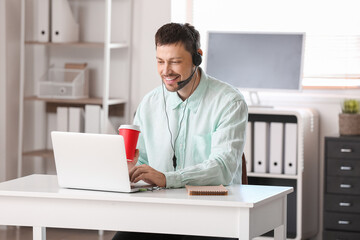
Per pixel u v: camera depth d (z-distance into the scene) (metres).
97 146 2.59
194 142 3.04
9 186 2.77
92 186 2.66
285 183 5.26
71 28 5.40
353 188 4.73
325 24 5.43
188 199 2.48
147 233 3.00
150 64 5.49
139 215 2.56
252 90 5.14
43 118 5.75
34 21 5.63
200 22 5.72
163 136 3.11
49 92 5.42
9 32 5.45
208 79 3.09
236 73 5.18
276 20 5.54
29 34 5.59
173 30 2.86
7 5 5.40
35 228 2.71
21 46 5.32
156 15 5.45
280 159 4.90
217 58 5.23
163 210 2.54
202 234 2.52
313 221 5.28
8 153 5.53
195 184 2.76
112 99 5.45
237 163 2.88
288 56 5.08
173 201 2.48
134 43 5.51
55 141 2.67
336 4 5.40
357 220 4.73
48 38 5.36
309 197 5.14
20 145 5.38
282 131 4.89
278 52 5.10
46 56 5.69
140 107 3.21
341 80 5.45
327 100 5.38
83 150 2.62
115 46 5.28
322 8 5.43
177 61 2.85
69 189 2.70
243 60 5.17
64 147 2.66
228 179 2.84
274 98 5.51
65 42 5.34
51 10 5.38
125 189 2.61
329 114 5.39
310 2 5.45
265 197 2.56
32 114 5.72
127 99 5.52
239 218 2.47
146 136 3.16
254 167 4.98
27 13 5.57
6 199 2.69
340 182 4.76
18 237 5.10
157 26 5.46
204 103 3.05
